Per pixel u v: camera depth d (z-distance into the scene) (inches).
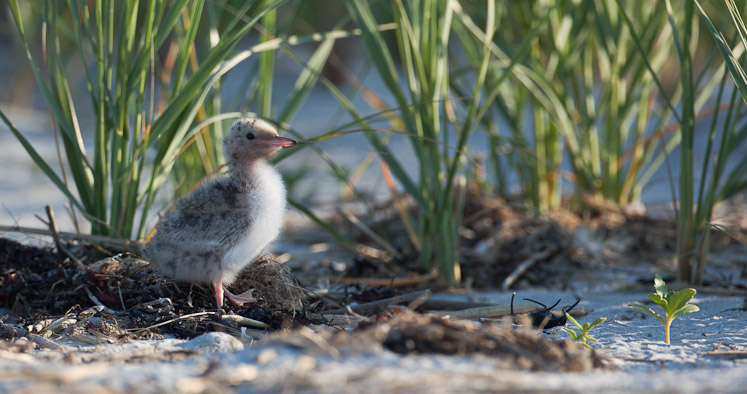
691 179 348.2
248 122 302.8
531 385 177.5
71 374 189.0
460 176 403.5
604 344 253.9
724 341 255.4
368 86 1186.6
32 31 900.6
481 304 314.3
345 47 1187.9
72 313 281.6
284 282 307.7
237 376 184.7
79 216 518.9
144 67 331.3
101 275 298.7
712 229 408.2
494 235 432.8
